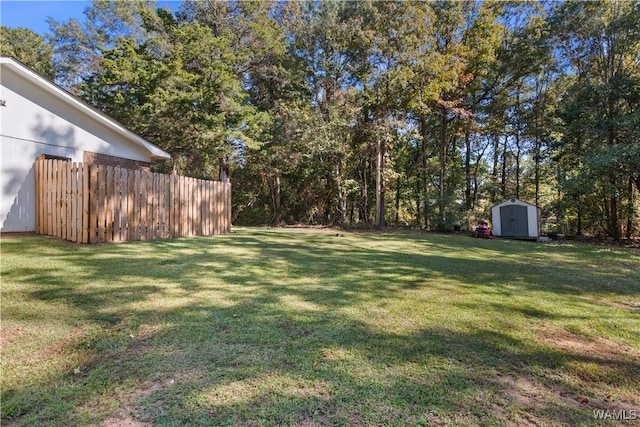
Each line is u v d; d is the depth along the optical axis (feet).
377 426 5.36
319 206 65.57
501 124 59.72
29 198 23.09
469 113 54.90
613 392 6.63
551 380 6.98
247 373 6.81
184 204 28.58
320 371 6.97
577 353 8.29
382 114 54.95
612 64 44.93
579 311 11.67
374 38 50.70
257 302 11.44
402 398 6.13
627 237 46.98
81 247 19.49
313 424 5.36
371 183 66.08
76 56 65.82
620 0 42.91
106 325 8.94
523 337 9.18
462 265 20.65
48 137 24.82
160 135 45.24
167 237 26.63
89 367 6.85
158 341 8.13
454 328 9.64
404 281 15.49
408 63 50.70
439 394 6.30
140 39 65.98
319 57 54.60
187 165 61.57
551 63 52.70
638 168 36.29
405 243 34.06
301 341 8.40
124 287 12.41
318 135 51.55
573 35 46.73
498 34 51.93
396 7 50.08
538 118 55.67
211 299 11.56
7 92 22.25
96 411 5.49
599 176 40.01
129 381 6.38
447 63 50.57
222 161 51.83
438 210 56.39
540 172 60.64
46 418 5.29
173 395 5.98
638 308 12.24
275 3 55.88
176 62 40.86
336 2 53.72
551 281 16.61
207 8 49.65
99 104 48.42
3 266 14.43
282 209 64.34
